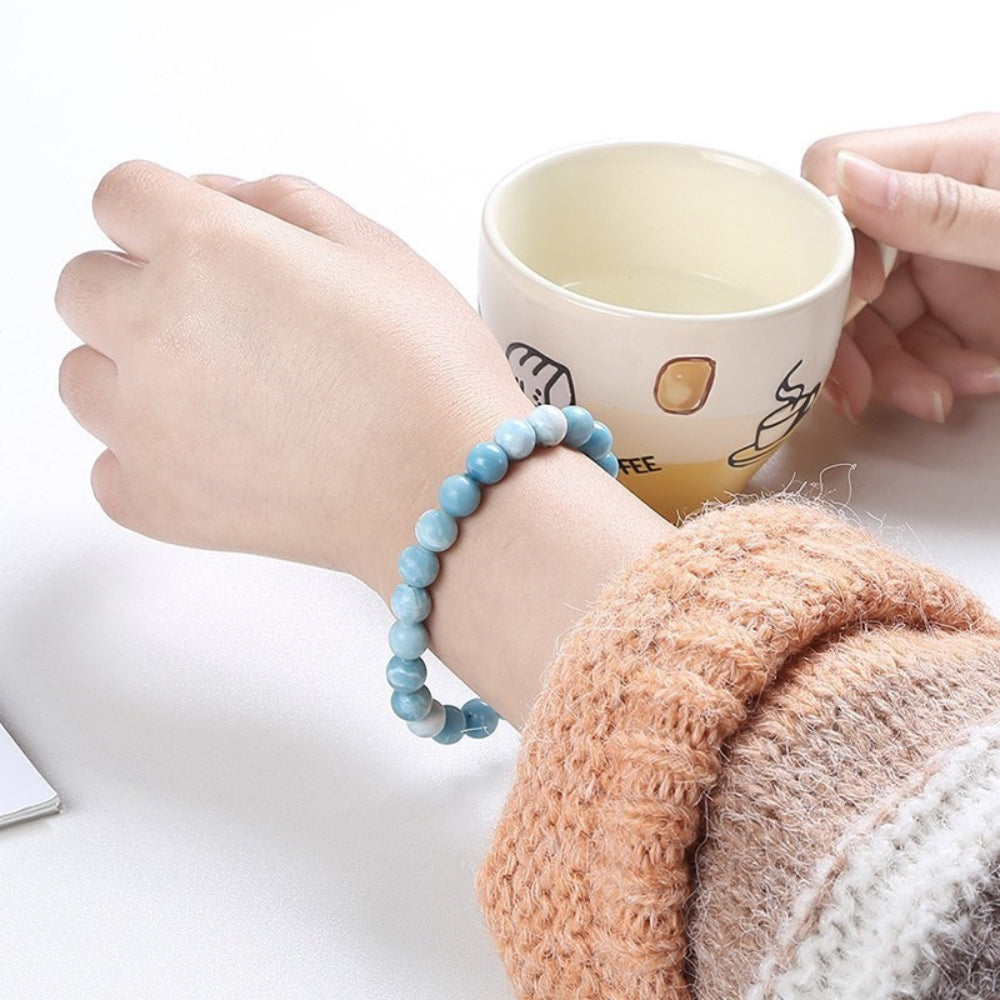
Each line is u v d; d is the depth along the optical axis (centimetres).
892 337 64
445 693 54
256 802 51
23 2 87
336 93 82
